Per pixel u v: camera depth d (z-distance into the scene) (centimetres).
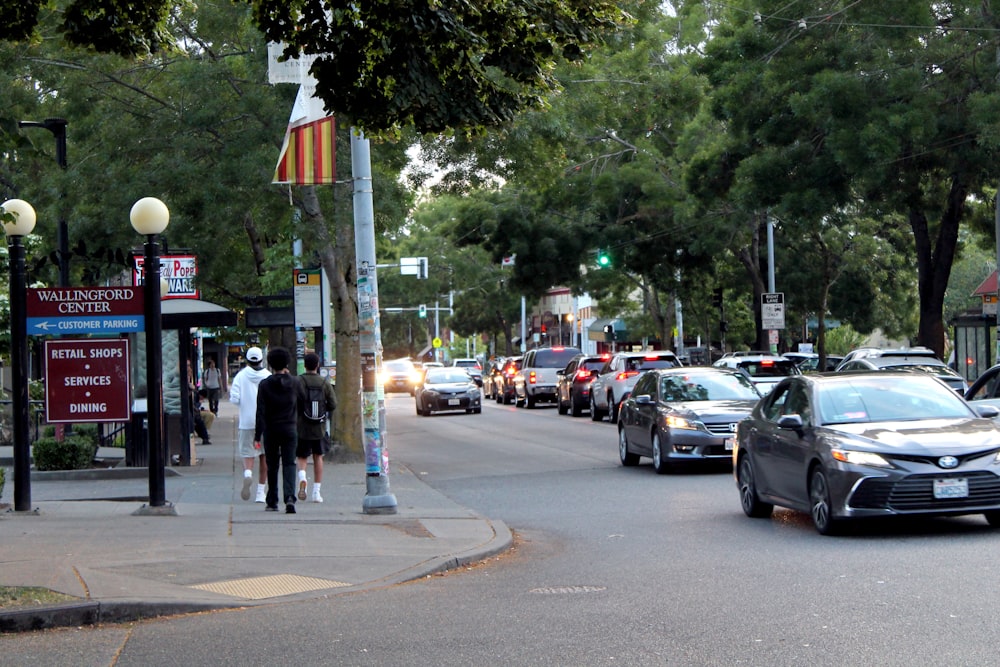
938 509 1327
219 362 8169
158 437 1681
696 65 3619
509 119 1350
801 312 5988
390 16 1244
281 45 1945
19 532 1450
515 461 2719
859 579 1098
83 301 1684
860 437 1385
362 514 1688
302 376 1852
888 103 3109
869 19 3166
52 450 2305
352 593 1137
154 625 999
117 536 1419
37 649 907
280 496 1967
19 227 1658
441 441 3453
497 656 846
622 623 947
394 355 14975
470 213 5250
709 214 4609
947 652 807
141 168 2531
